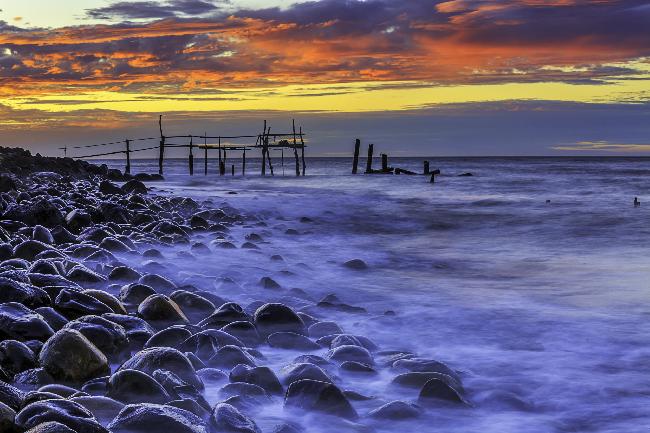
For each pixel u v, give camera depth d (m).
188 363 5.58
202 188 35.59
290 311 7.56
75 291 7.22
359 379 6.09
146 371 5.48
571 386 6.01
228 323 7.34
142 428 4.26
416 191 34.00
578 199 28.17
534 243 16.55
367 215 22.61
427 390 5.52
